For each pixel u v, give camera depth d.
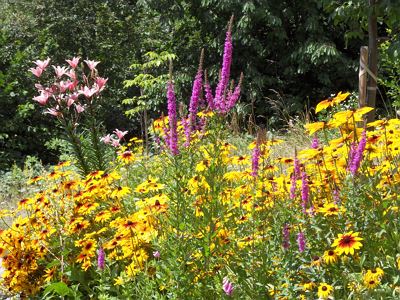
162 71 13.84
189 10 13.27
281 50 13.03
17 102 13.35
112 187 4.06
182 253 2.82
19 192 8.80
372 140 2.99
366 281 2.36
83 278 3.55
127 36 15.17
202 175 2.89
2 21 15.33
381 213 2.66
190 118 2.93
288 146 7.32
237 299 2.62
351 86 12.90
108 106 13.90
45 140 13.30
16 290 3.67
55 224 3.86
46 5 14.86
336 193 2.91
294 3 12.49
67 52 14.53
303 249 2.56
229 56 2.79
